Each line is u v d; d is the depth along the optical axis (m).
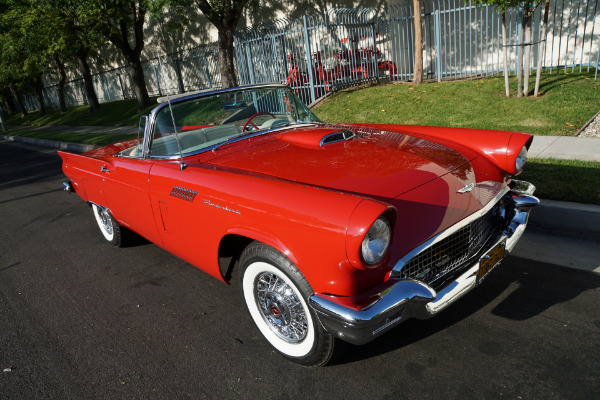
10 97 40.44
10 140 20.72
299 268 2.31
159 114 3.39
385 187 2.47
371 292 2.18
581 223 3.96
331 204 2.15
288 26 12.41
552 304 3.02
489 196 2.79
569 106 7.60
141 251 4.76
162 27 21.94
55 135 17.61
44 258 4.89
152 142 3.49
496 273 3.49
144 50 24.12
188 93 3.55
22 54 22.61
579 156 5.51
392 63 13.02
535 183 4.66
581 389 2.28
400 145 3.08
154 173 3.34
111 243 4.97
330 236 2.08
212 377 2.67
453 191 2.61
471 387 2.37
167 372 2.76
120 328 3.31
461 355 2.62
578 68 10.52
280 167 2.81
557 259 3.60
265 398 2.46
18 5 15.97
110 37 17.91
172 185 3.14
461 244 2.64
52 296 3.94
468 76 11.59
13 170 11.52
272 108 3.89
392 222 2.11
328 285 2.22
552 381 2.35
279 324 2.73
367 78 12.66
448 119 8.27
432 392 2.37
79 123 22.56
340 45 13.94
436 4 12.86
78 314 3.58
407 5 12.81
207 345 3.00
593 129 6.57
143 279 4.09
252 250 2.58
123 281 4.09
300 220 2.22
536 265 3.55
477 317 2.97
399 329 2.94
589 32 10.56
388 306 2.10
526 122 7.34
